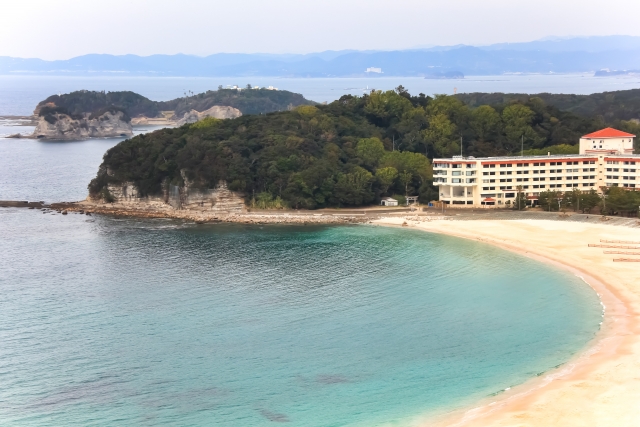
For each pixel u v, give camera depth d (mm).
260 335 164250
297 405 129500
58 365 147000
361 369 145000
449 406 127438
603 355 146625
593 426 117062
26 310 181875
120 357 151250
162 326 170250
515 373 140500
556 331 163500
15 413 126812
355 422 122688
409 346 157125
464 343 158250
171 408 128625
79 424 123000
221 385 138125
